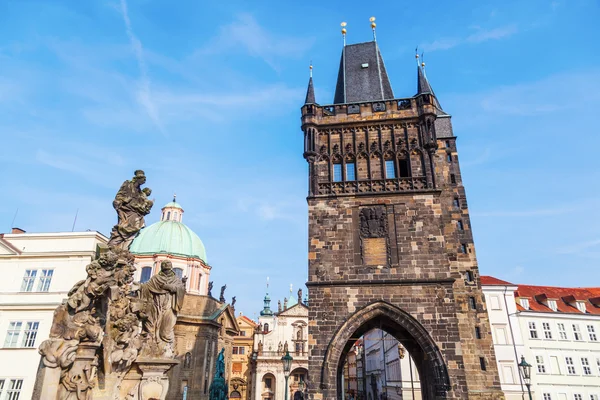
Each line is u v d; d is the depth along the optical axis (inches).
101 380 653.9
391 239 1481.3
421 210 1507.1
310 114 1681.8
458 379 1277.1
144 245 3083.2
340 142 1665.8
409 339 1584.6
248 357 4274.1
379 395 3878.0
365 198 1551.4
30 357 1747.0
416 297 1391.5
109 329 672.4
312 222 1542.8
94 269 655.1
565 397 2338.8
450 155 1866.4
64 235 2009.1
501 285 2475.4
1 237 2009.1
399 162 1621.6
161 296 756.6
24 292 1872.5
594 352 2476.6
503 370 2331.4
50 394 583.8
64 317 626.8
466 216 1755.7
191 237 3260.3
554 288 2876.5
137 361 703.7
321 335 1385.3
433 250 1445.6
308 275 1465.3
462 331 1582.2
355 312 1395.2
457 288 1647.4
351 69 2039.9
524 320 2482.8
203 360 2524.6
